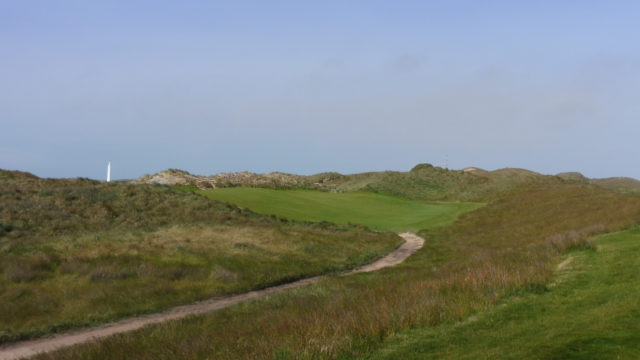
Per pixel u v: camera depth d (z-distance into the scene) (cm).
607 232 2406
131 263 2286
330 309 1270
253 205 5222
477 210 5103
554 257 1759
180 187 6581
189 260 2475
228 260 2547
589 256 1714
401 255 3219
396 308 1148
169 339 1238
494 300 1200
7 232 3228
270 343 982
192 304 1919
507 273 1430
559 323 963
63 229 3469
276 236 3294
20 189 4362
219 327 1346
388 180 9306
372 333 984
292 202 5684
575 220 3325
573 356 768
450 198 7625
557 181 7494
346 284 1972
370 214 5375
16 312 1681
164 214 4231
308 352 888
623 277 1298
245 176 8038
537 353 797
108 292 1912
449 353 856
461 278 1450
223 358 977
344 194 6900
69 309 1744
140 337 1304
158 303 1870
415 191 8362
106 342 1252
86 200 4228
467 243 3384
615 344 798
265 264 2569
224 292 2091
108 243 2720
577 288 1254
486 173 10275
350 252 3162
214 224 3831
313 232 3759
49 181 5009
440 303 1154
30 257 2228
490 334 942
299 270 2559
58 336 1512
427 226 4641
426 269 2220
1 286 1898
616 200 3975
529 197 5281
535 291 1265
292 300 1680
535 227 3478
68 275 2080
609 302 1073
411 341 946
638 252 1614
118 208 4203
